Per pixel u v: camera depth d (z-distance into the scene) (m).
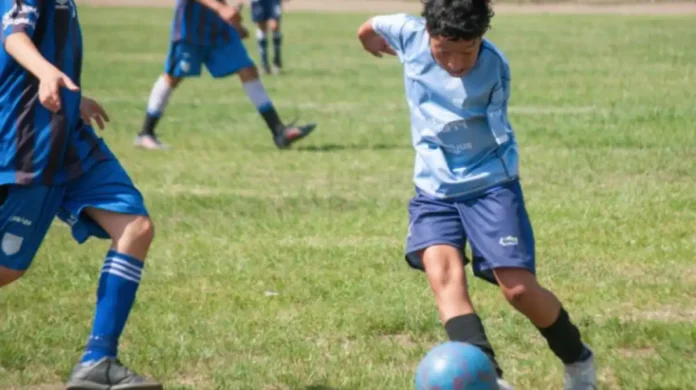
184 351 10.50
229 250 14.45
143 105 30.56
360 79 36.78
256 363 10.14
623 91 30.62
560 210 15.92
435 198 8.80
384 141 23.44
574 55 41.72
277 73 39.19
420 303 11.80
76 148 8.95
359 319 11.29
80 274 13.45
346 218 16.09
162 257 14.11
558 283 12.58
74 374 8.73
